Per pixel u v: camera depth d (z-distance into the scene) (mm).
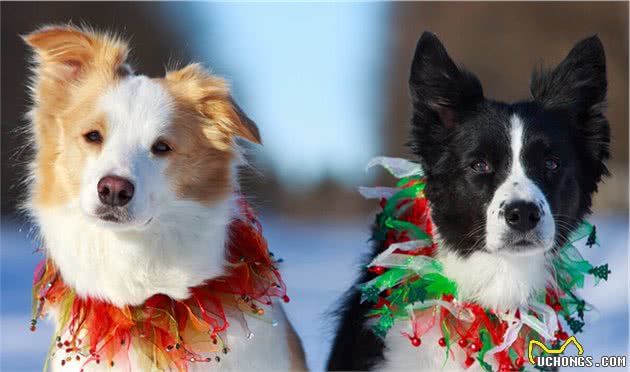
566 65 5988
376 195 6238
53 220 5148
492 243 5391
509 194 5352
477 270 5660
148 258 5137
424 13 25109
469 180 5613
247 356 5273
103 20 21500
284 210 22531
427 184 5895
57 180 5117
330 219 22203
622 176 21734
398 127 24156
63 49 5355
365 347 5926
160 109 5176
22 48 20156
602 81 5914
